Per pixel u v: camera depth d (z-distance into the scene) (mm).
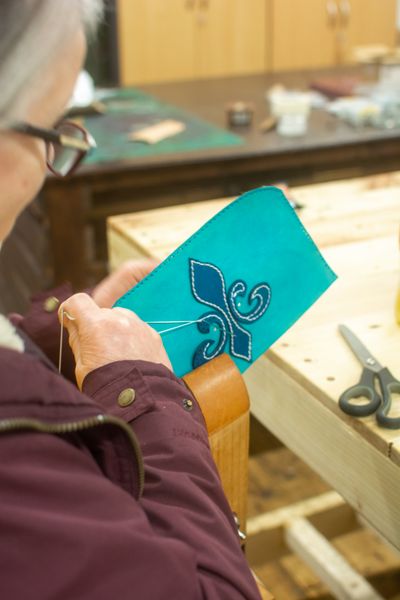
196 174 2398
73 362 1146
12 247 2811
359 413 953
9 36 571
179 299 988
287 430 1135
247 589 696
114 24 4469
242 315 1032
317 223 1525
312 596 1850
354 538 2018
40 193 2408
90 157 2361
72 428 611
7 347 629
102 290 1096
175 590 623
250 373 1203
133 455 668
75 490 602
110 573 591
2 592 557
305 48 4906
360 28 4945
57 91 618
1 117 593
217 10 4641
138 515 639
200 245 982
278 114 2660
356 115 2676
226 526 725
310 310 1201
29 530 562
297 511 1876
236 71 4824
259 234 1005
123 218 1604
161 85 3611
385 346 1100
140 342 814
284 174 2566
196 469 748
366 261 1354
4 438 582
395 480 922
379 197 1669
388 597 1846
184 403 803
